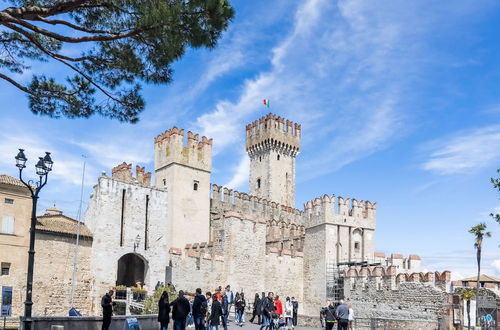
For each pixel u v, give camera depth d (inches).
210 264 2267.5
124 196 2199.8
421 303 1798.7
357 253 2529.5
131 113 987.3
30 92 935.0
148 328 1183.6
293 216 3326.8
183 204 2534.5
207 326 1234.0
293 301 1526.8
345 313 1169.4
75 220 2087.8
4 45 972.6
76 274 1966.0
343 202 2536.9
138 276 2292.1
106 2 846.5
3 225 1753.2
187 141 2640.3
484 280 2829.7
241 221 2347.4
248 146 4141.2
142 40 874.8
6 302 1720.0
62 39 826.8
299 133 4136.3
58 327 946.1
